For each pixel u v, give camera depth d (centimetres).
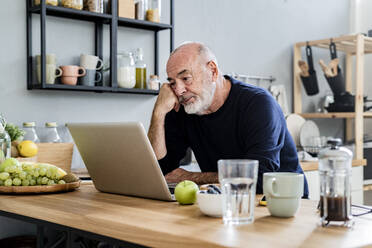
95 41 299
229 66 376
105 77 300
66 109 286
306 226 113
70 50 289
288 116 399
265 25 404
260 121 188
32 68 273
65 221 134
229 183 116
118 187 169
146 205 146
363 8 474
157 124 207
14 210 154
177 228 111
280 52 418
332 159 113
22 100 270
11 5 266
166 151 214
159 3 313
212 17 364
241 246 94
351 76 473
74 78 275
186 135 223
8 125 243
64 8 267
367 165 404
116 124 151
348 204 113
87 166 177
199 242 100
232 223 116
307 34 442
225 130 207
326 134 456
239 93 203
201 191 131
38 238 150
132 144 150
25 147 238
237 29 382
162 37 335
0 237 262
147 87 314
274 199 124
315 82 414
